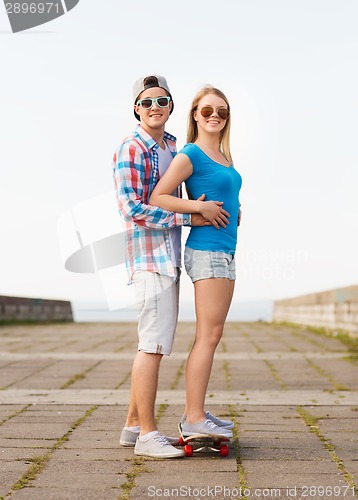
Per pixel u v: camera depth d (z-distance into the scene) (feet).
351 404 18.37
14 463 12.30
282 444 13.78
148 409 12.91
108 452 13.12
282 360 28.96
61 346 36.09
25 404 18.34
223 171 13.26
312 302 53.42
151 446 12.73
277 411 17.40
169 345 13.00
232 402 18.72
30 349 34.30
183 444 13.47
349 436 14.52
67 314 77.20
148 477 11.46
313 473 11.69
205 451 12.91
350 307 42.01
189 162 13.08
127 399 19.19
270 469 11.94
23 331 49.14
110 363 28.07
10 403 18.49
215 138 13.64
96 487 10.91
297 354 31.45
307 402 18.69
